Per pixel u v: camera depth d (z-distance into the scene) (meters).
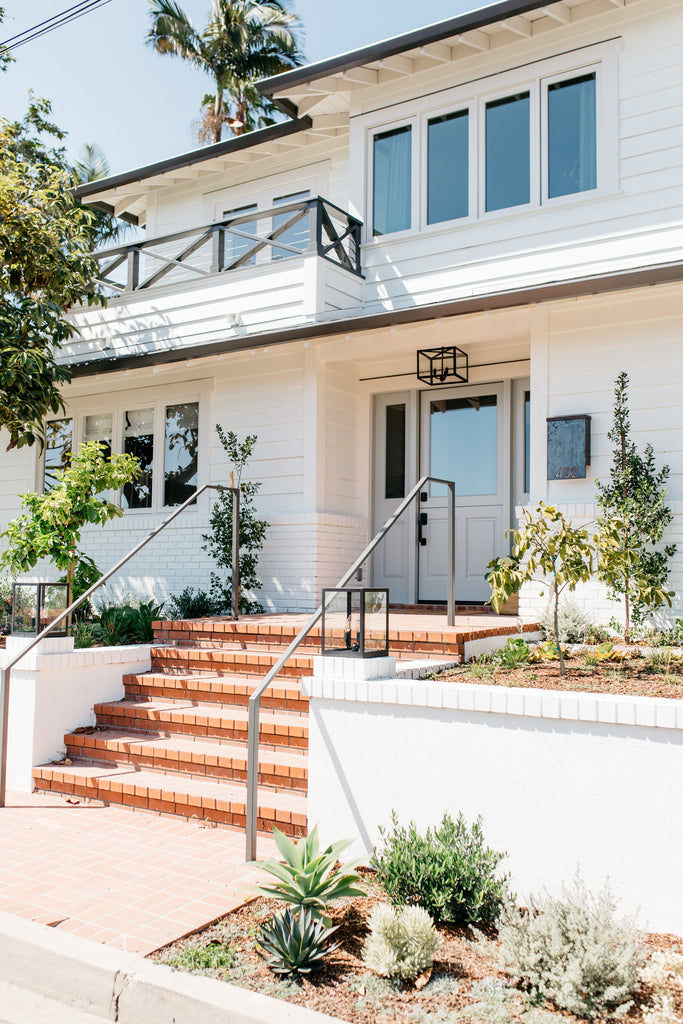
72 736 6.48
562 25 8.66
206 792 5.46
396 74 9.76
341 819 4.69
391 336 9.34
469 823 4.28
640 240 8.16
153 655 7.38
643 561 7.29
